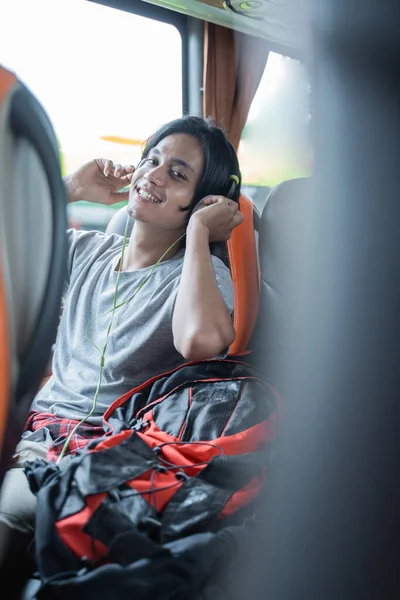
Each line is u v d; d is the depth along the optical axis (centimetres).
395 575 54
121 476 76
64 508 73
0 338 52
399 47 43
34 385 65
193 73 307
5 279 53
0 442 55
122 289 125
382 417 52
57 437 108
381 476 53
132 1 260
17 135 59
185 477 80
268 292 146
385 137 46
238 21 242
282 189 145
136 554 66
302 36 48
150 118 262
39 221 64
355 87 46
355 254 50
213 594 67
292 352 58
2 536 78
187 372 108
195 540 70
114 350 119
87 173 144
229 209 123
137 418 104
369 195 48
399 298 50
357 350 52
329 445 55
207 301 111
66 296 138
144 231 128
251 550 69
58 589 63
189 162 125
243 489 81
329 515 56
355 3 43
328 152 49
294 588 58
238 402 96
